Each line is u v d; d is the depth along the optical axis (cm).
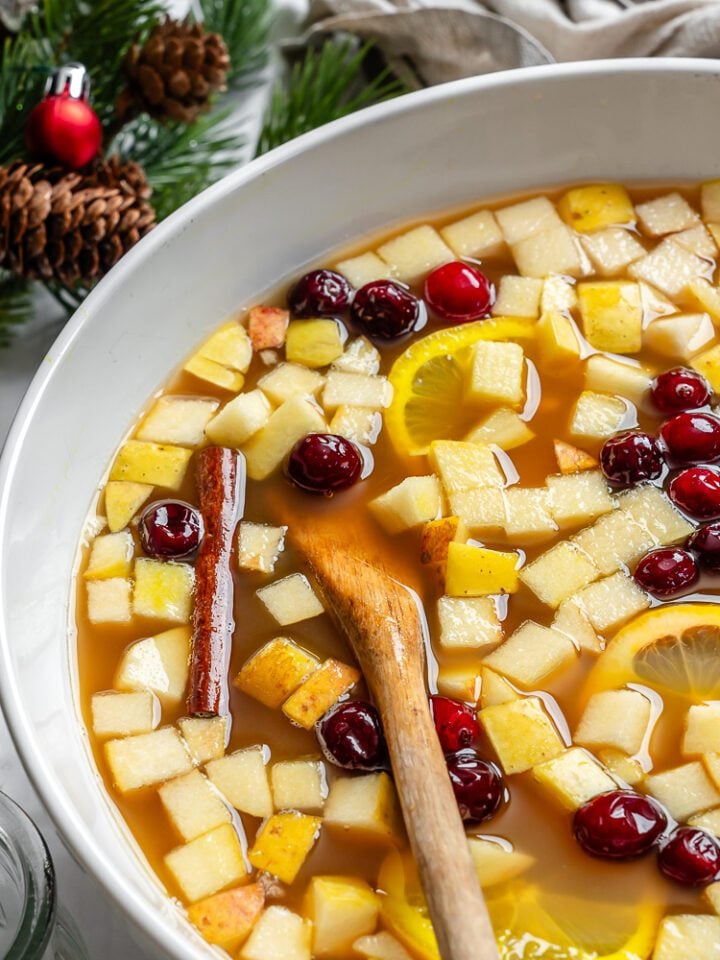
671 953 50
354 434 59
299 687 54
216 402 60
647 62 61
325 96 68
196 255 60
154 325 60
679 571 55
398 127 61
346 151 61
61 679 55
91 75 67
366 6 71
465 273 61
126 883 49
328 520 57
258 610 56
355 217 62
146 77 65
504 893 52
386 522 57
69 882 57
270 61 72
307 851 52
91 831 52
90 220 61
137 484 58
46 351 65
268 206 61
